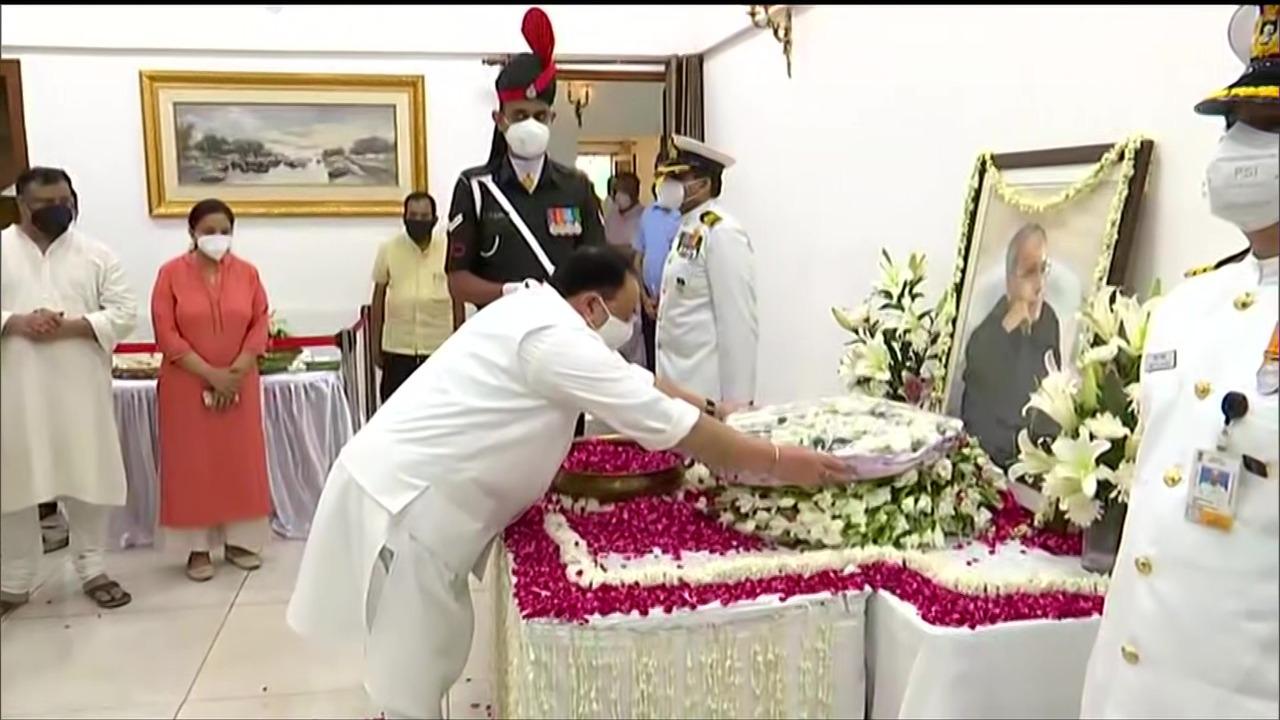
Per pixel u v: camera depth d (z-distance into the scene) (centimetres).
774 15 321
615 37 418
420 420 190
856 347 239
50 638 271
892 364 233
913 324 232
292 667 275
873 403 216
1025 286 199
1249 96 111
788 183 332
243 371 341
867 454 180
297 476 385
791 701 169
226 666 275
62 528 282
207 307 335
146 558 357
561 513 204
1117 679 127
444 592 195
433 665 199
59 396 252
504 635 200
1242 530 111
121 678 262
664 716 163
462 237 266
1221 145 115
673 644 162
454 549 192
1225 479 112
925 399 232
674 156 299
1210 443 115
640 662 161
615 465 223
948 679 155
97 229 445
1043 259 193
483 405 187
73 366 252
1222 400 115
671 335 298
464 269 268
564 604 159
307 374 387
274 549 370
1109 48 179
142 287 452
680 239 299
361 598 198
